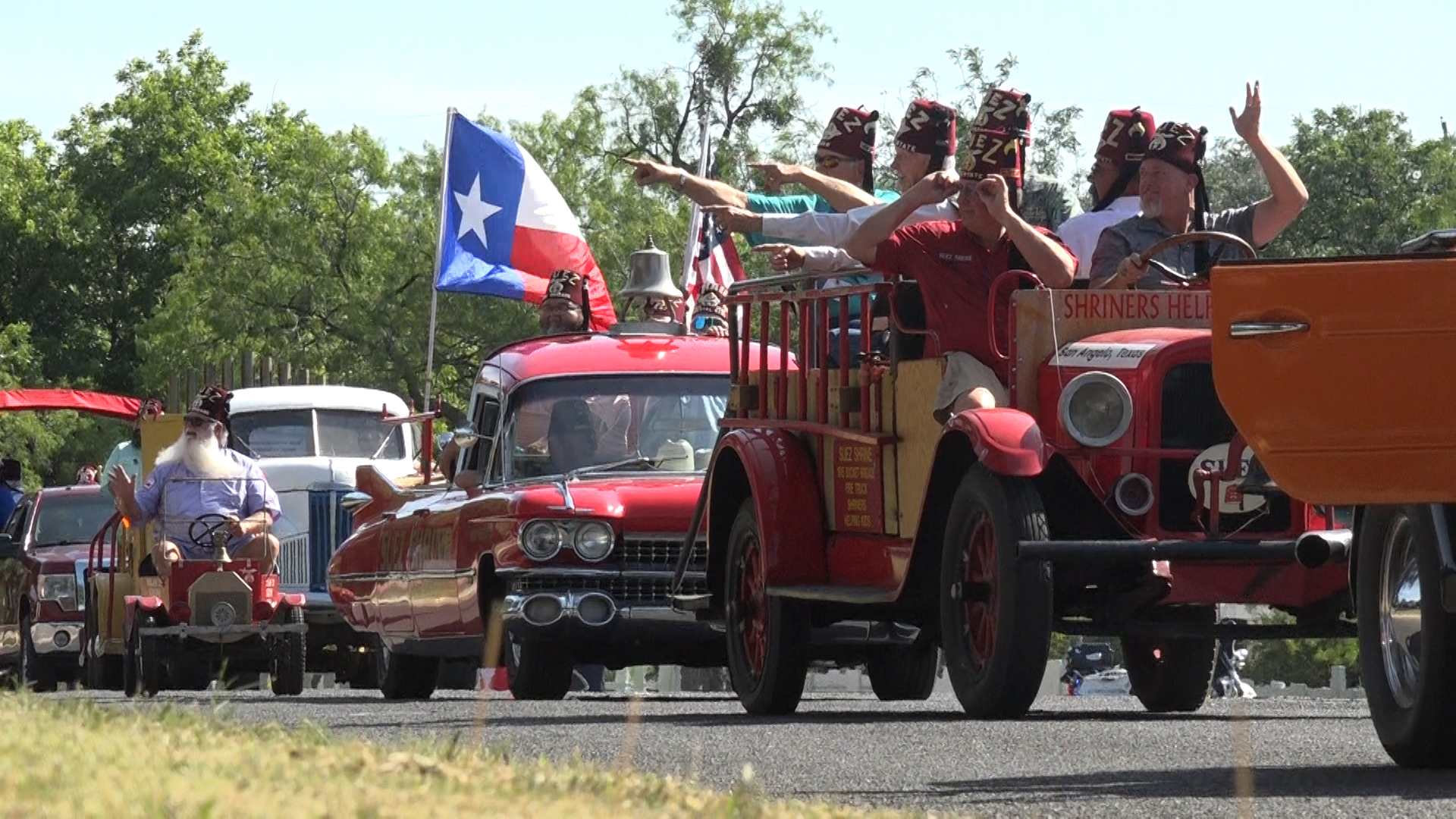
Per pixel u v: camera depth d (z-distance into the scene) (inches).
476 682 1256.8
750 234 716.7
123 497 1074.1
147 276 5196.9
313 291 3284.9
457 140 1496.1
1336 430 443.5
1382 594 458.0
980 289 646.5
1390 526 455.2
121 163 5236.2
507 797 307.1
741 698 724.7
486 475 919.0
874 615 710.5
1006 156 644.1
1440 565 433.7
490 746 492.4
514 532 850.8
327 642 1315.2
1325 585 610.9
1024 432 591.8
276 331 3275.1
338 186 3353.8
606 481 880.9
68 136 5310.0
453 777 327.0
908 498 653.9
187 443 1089.4
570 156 3501.5
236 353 3284.9
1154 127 778.2
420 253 3282.5
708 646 858.8
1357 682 2556.6
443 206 1492.4
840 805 365.4
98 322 5211.6
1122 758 475.2
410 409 1665.8
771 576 701.3
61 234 5103.3
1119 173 776.3
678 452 900.6
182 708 439.5
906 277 657.6
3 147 5177.2
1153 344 608.7
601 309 1513.3
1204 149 706.2
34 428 3651.6
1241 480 603.8
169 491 1079.6
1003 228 642.8
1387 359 440.5
